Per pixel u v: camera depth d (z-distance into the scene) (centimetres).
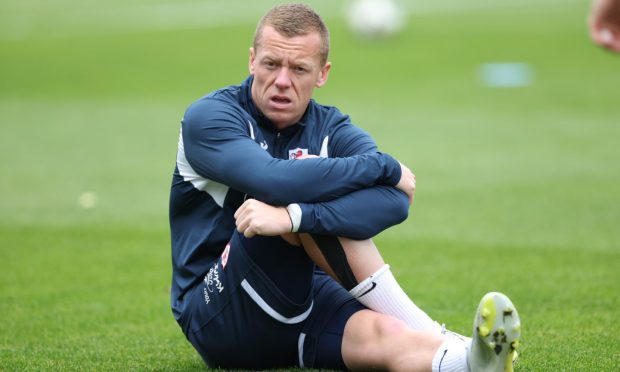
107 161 4078
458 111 5284
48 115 5491
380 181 1367
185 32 8481
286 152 1450
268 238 1324
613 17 1733
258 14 9319
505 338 1148
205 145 1383
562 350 1575
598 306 1900
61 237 2736
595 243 2536
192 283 1453
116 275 2288
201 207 1452
